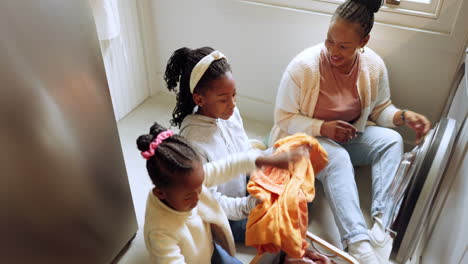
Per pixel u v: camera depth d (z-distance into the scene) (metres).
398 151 1.53
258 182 1.20
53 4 0.87
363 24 1.30
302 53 1.52
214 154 1.20
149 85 2.21
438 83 1.62
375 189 1.53
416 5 1.50
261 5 1.73
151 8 2.00
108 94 1.12
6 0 0.77
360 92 1.50
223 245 1.19
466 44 1.48
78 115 1.02
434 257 1.10
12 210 0.92
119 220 1.33
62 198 1.05
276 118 1.62
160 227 0.95
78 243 1.17
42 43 0.87
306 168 1.22
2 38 0.78
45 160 0.96
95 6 1.57
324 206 1.60
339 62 1.41
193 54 1.16
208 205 1.07
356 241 1.33
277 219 1.12
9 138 0.85
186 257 1.03
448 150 1.12
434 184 1.05
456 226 0.94
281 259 1.31
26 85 0.85
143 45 2.06
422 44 1.54
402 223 1.13
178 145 0.90
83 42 0.98
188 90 1.21
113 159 1.21
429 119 1.73
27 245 0.99
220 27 1.90
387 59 1.65
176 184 0.88
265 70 1.92
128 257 1.40
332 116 1.55
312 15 1.65
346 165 1.46
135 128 1.99
